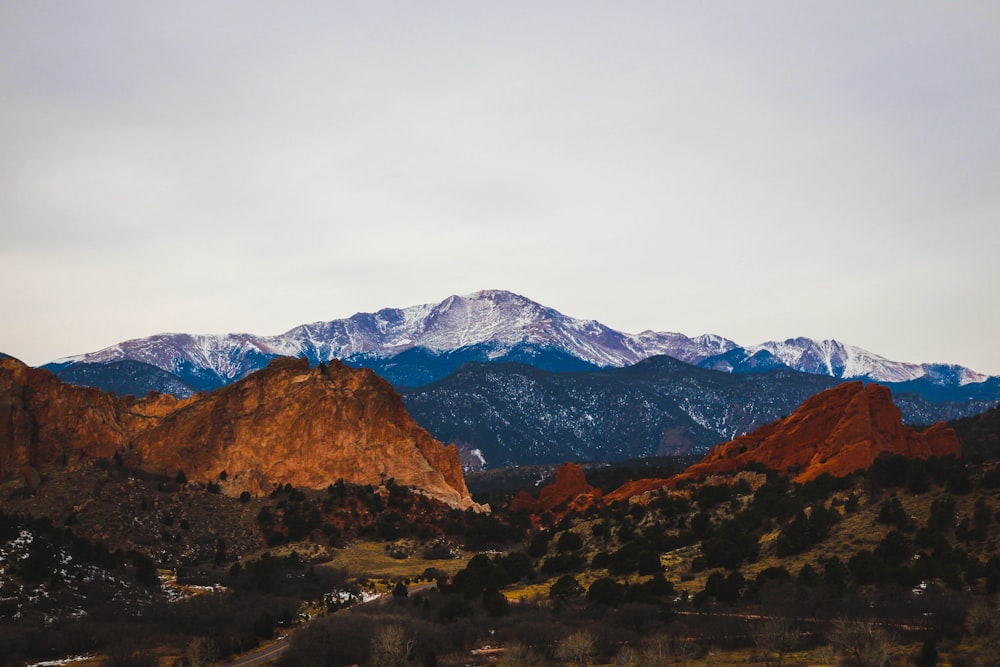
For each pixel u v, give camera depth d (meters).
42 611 147.88
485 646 141.75
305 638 141.38
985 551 147.12
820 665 120.75
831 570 148.50
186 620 154.50
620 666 125.88
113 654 133.38
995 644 118.69
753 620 141.12
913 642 124.44
